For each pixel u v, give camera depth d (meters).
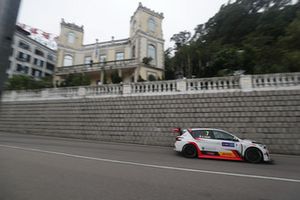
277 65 18.05
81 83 24.69
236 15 35.88
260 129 12.20
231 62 22.64
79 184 5.00
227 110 13.25
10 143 11.93
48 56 50.44
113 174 5.98
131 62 27.06
